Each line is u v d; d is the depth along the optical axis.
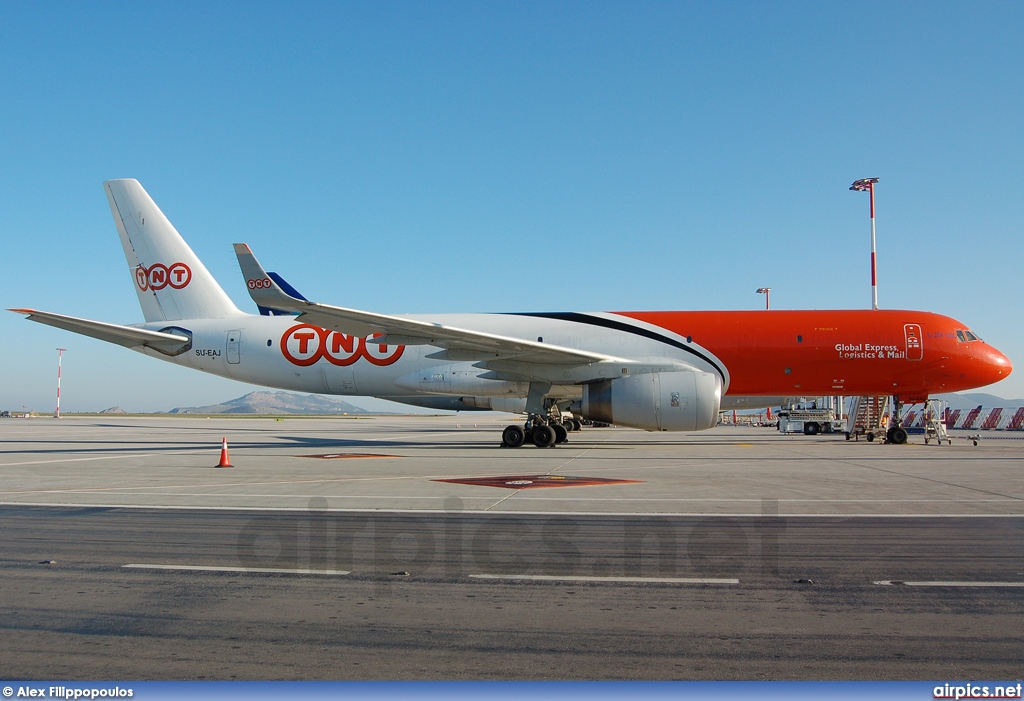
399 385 24.98
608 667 4.35
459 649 4.65
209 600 5.74
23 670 4.34
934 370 23.11
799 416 41.62
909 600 5.73
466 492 11.77
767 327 23.47
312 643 4.77
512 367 22.75
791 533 8.31
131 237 27.34
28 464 17.61
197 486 12.73
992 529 8.55
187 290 27.02
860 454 20.50
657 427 21.45
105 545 7.75
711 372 23.34
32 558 7.17
